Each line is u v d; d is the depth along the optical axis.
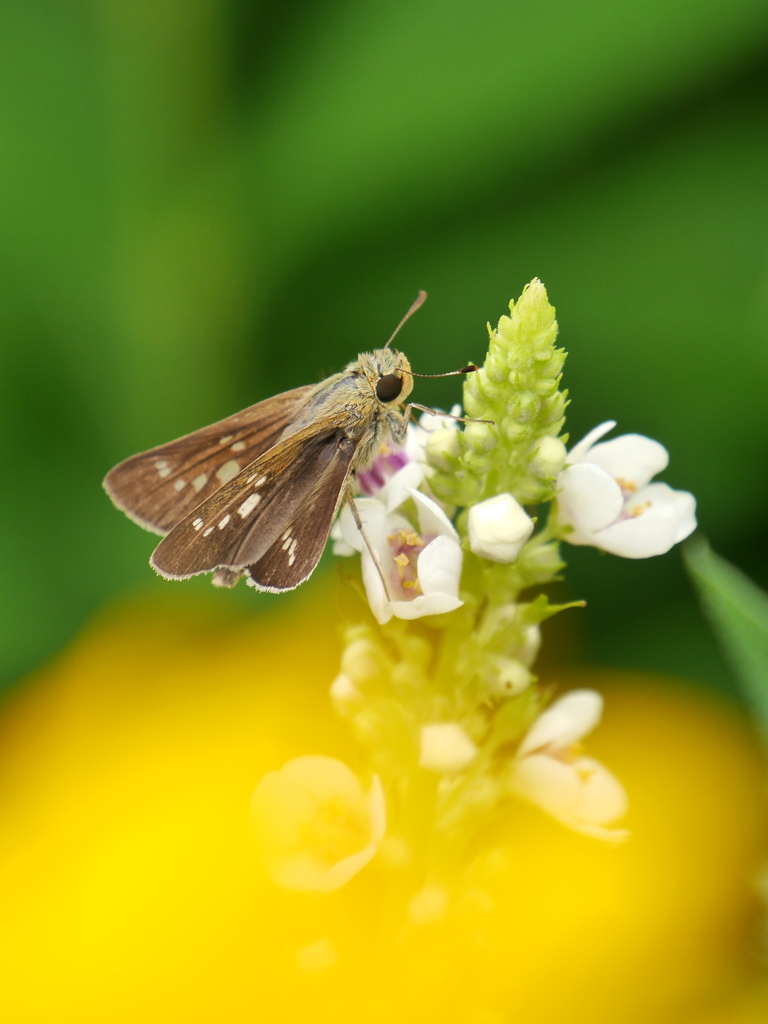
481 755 0.31
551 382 0.31
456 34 0.37
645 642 0.36
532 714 0.31
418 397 0.37
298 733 0.36
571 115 0.37
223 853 0.34
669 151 0.37
